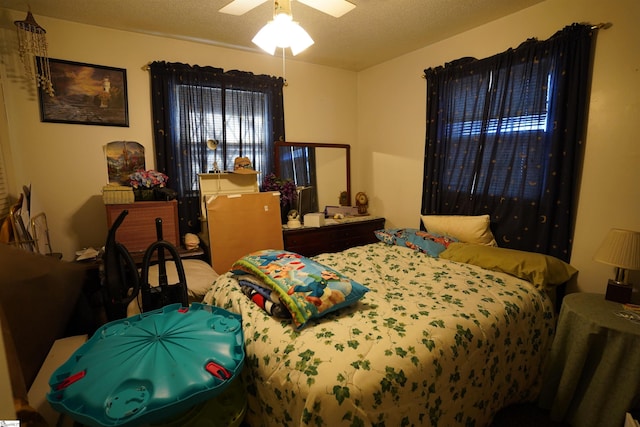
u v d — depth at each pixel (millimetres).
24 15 2227
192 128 2850
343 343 1161
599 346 1435
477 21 2479
